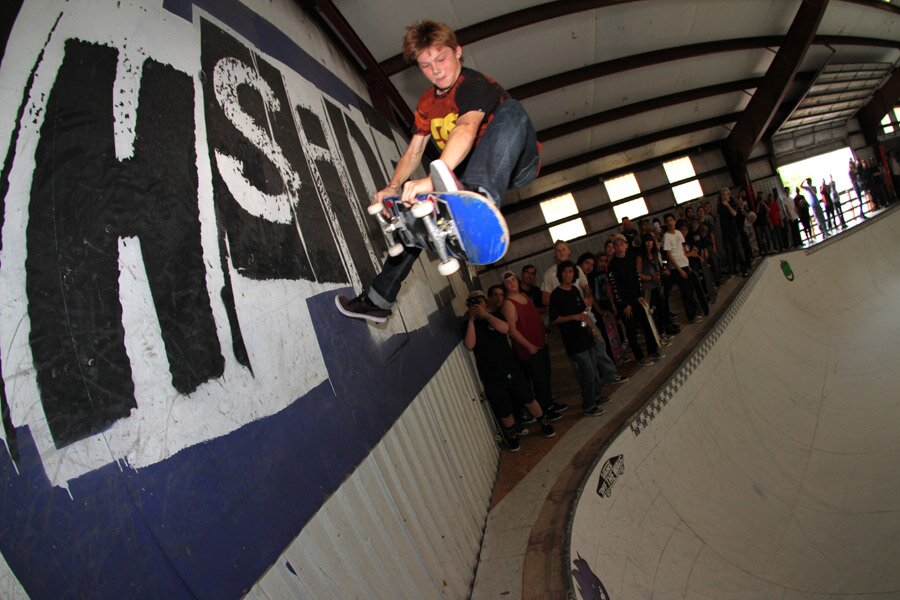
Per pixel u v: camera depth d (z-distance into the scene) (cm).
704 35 1155
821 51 1500
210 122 247
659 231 1320
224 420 185
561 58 1039
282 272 260
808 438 714
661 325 899
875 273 1478
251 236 244
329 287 307
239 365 203
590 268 765
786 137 1967
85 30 190
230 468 179
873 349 966
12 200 144
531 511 427
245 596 165
